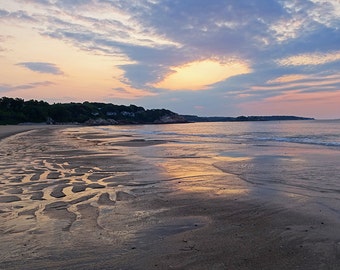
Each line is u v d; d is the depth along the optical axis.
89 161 13.80
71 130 61.62
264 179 9.66
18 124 100.94
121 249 4.39
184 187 8.58
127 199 7.24
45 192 7.76
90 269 3.80
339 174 10.20
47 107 125.56
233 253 4.26
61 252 4.27
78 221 5.59
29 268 3.80
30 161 13.49
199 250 4.36
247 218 5.87
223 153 17.45
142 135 41.09
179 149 20.06
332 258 4.06
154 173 10.80
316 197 7.33
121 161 13.88
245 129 57.88
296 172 10.75
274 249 4.39
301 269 3.78
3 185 8.53
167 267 3.86
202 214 6.11
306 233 5.00
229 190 8.21
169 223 5.55
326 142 24.14
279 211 6.29
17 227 5.23
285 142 25.53
